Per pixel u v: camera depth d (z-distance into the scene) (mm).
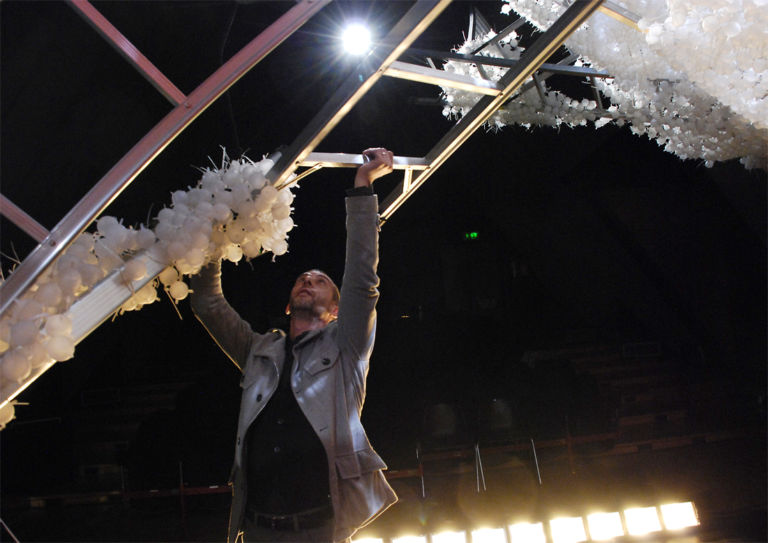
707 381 8945
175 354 11797
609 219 9984
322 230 11609
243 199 1776
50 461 8102
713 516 4852
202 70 3570
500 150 9328
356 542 4340
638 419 8055
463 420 7168
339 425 1944
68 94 3717
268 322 10148
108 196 1360
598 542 4348
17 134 3801
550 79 5832
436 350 10125
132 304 1684
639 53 2996
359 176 2021
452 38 5887
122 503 7039
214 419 7113
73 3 1376
